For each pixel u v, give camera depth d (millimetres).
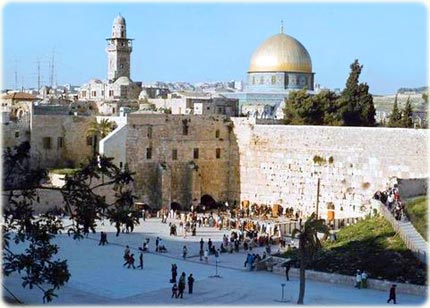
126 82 185875
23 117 128750
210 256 88562
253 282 72875
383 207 87000
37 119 128375
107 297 65062
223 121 133125
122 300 63938
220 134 133000
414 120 164625
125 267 79625
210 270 79562
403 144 105562
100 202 43000
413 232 78062
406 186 92750
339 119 136875
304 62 179000
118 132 124375
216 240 99625
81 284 70188
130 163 125500
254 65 181000
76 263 81062
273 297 65688
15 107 143875
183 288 65875
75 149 132250
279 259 80938
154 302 63406
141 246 93312
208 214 124500
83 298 64188
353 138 112250
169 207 128250
